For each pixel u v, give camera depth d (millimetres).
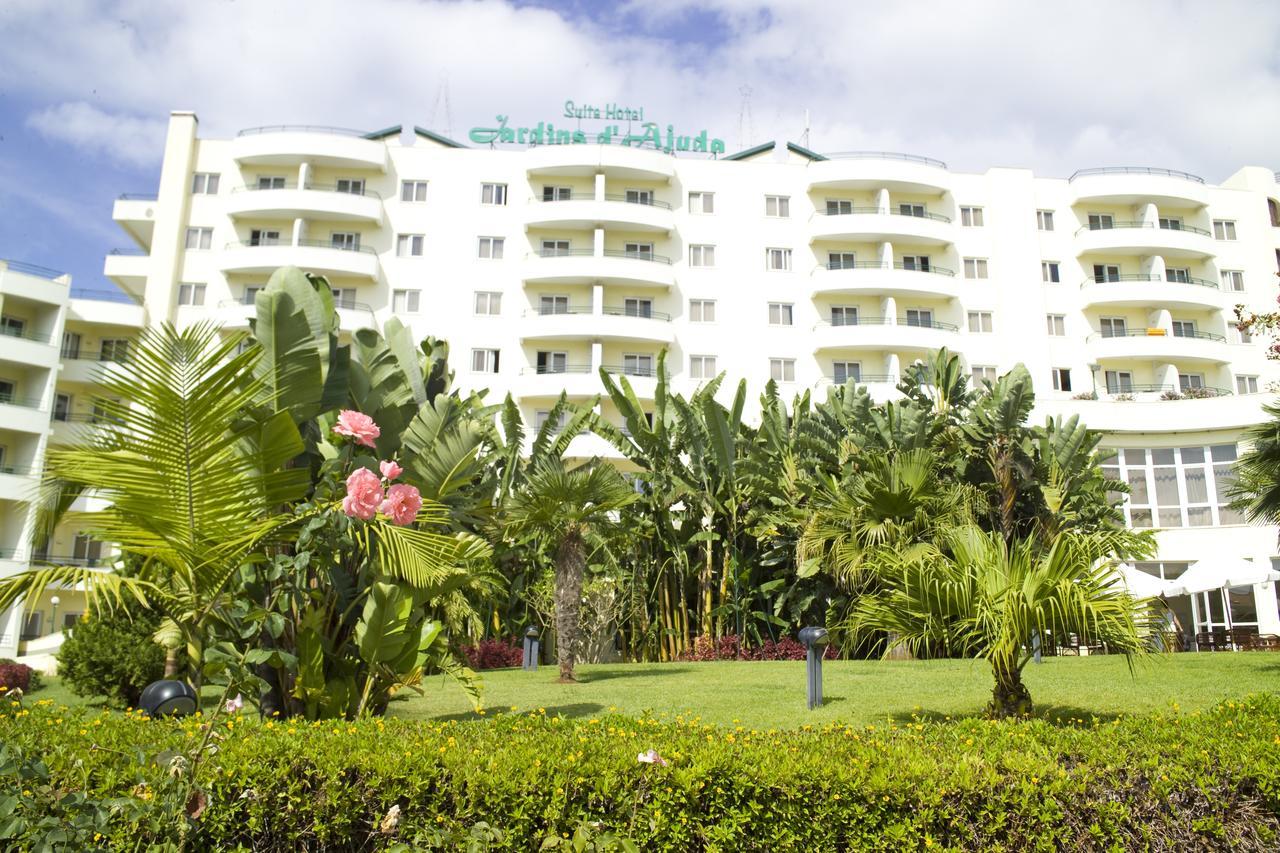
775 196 42094
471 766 4391
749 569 23750
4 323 36125
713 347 40188
